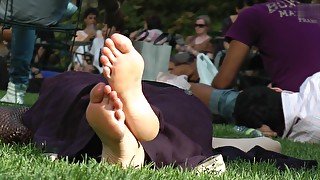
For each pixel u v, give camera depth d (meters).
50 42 11.47
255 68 11.50
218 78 8.31
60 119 4.48
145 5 19.11
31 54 8.55
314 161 4.90
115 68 3.68
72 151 4.14
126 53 3.69
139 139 3.84
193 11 19.62
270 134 7.85
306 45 8.20
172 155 4.21
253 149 5.18
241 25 8.32
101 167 3.74
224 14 19.53
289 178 4.35
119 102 3.61
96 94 3.61
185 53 12.51
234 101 8.02
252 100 7.93
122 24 14.40
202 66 9.51
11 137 4.75
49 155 4.24
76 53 14.17
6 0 7.40
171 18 19.45
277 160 4.91
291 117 7.82
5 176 3.46
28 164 3.88
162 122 4.18
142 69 3.71
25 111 4.94
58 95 4.64
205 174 4.04
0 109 4.91
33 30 8.46
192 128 4.48
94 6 16.38
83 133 4.17
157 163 4.14
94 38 14.45
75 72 4.81
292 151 6.33
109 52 3.69
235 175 4.23
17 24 7.50
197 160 4.23
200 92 8.21
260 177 4.31
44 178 3.46
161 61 8.34
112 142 3.74
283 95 7.90
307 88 7.85
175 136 4.29
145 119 3.77
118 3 14.43
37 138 4.50
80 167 3.76
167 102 4.53
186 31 19.31
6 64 12.12
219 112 8.14
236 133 7.71
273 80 8.33
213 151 5.10
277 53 8.24
